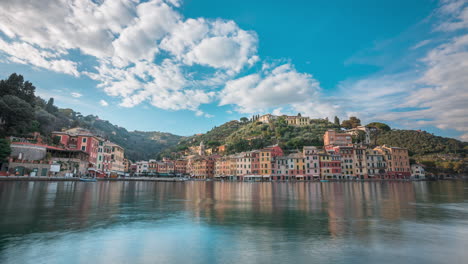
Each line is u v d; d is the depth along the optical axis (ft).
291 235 47.96
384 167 445.37
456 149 598.34
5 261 34.12
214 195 133.08
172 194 136.36
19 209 71.05
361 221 60.49
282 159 446.19
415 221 60.70
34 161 254.47
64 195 111.96
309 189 197.36
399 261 35.24
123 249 39.58
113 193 132.67
